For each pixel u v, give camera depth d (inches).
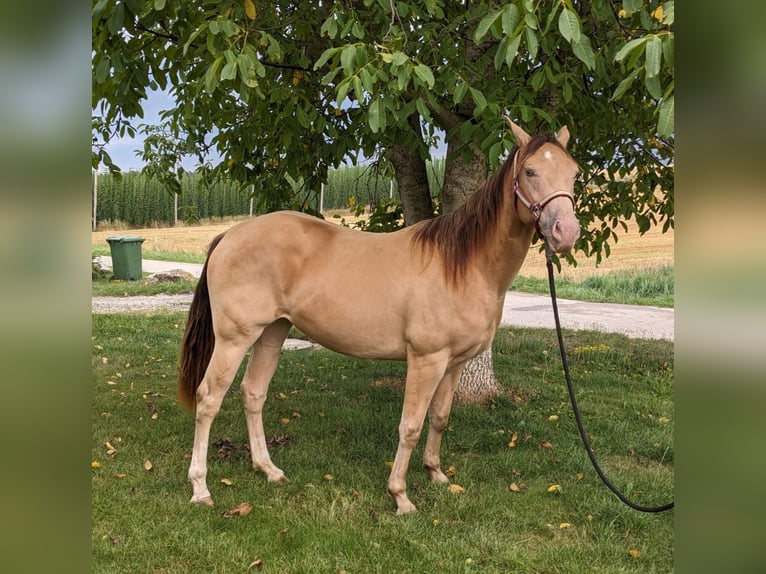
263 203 198.4
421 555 102.2
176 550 101.8
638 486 129.6
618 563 101.0
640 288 514.3
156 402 180.1
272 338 132.7
